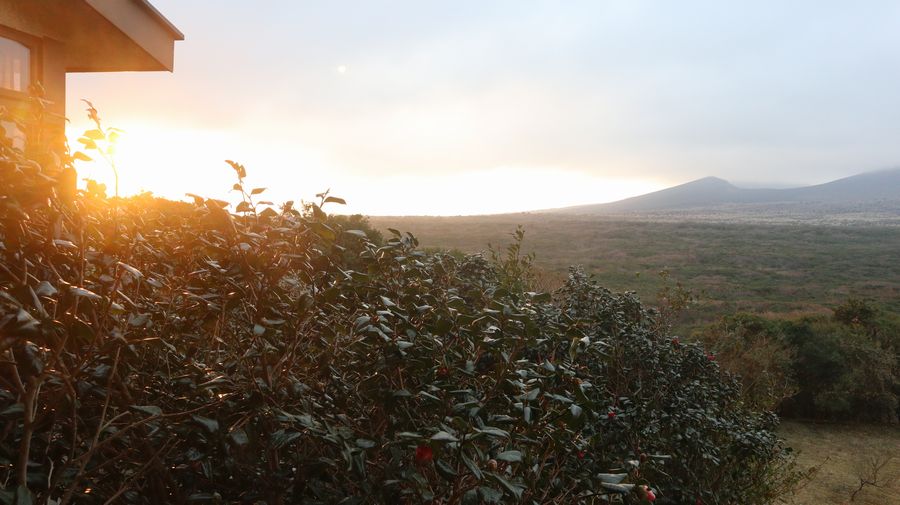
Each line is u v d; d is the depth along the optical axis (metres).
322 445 2.15
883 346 16.36
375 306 2.50
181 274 2.30
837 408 14.90
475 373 2.55
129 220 2.05
